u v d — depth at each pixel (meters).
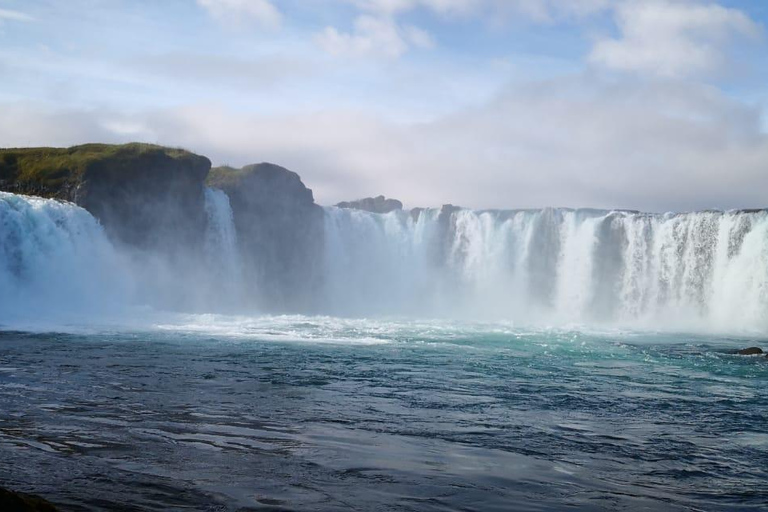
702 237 55.03
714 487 10.52
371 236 69.44
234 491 9.38
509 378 21.42
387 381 20.08
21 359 21.95
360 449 11.94
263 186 64.06
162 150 55.59
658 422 15.27
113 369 20.53
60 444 11.45
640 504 9.56
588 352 29.78
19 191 49.31
